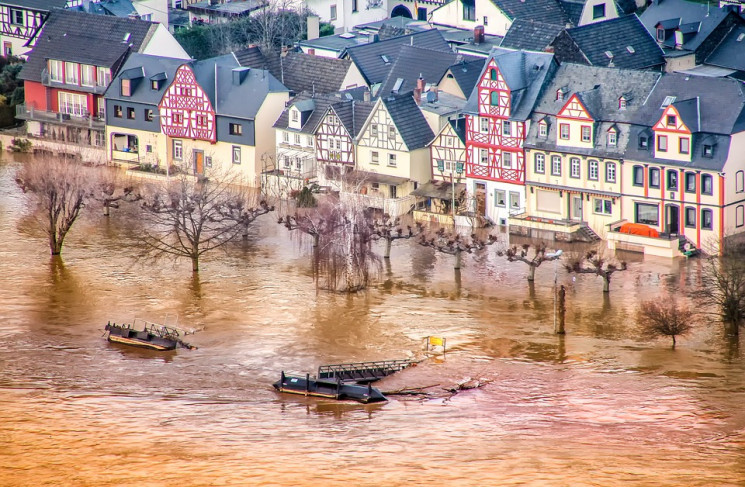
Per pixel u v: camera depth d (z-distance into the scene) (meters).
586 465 179.00
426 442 186.62
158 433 190.12
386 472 178.00
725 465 178.50
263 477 177.00
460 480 175.62
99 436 189.38
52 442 187.62
